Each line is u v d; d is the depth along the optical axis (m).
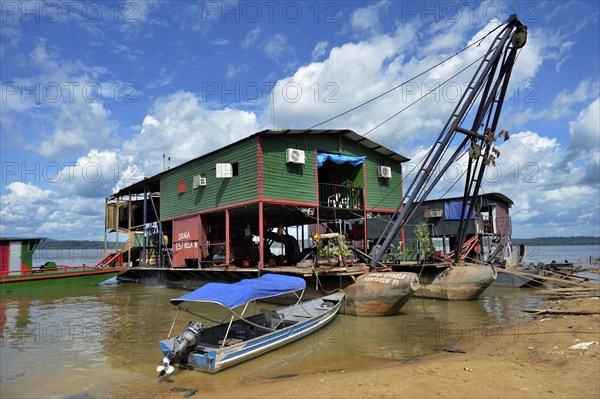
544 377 7.73
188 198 24.80
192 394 8.20
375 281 15.65
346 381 8.05
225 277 21.41
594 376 7.61
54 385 8.89
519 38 17.20
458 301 19.52
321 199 23.48
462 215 20.31
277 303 18.86
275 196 19.64
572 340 10.36
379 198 24.52
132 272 29.94
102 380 9.16
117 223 33.84
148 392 8.41
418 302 19.45
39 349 11.74
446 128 17.77
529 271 28.47
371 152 24.50
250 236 24.70
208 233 25.27
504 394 6.96
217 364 9.43
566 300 18.81
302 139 20.95
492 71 18.00
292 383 8.35
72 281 26.47
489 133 18.48
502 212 32.84
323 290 16.91
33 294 24.12
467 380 7.69
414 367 8.77
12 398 8.22
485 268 19.36
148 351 11.45
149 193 30.16
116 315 16.97
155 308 18.69
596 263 53.38
